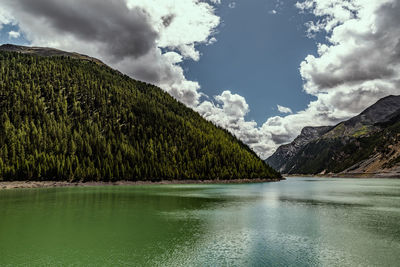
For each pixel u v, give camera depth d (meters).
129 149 158.00
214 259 25.19
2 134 134.38
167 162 163.12
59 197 73.81
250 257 25.72
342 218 44.72
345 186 132.25
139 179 142.75
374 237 32.81
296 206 58.75
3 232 34.31
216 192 95.69
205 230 35.94
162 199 70.81
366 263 24.31
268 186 138.75
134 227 37.44
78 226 37.88
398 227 38.25
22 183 113.88
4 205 57.62
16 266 23.28
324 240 31.56
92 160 142.75
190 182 156.38
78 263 24.00
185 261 24.62
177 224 39.59
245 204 62.09
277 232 35.06
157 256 25.91
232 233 34.53
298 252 27.28
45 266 23.30
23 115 160.25
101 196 77.06
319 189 112.94
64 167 127.50
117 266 23.33
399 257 25.89
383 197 77.94
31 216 45.09
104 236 32.62
